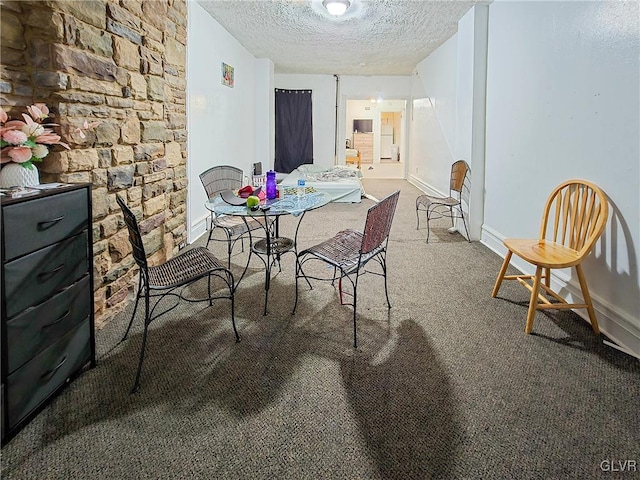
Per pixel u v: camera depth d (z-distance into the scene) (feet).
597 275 7.89
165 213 11.17
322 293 9.60
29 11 6.41
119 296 8.50
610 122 7.43
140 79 9.25
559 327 7.90
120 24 8.30
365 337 7.58
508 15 11.89
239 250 13.12
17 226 4.81
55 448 4.84
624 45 7.02
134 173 9.09
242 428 5.22
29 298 5.07
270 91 24.11
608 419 5.36
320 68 26.84
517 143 11.41
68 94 6.82
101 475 4.49
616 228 7.32
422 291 9.75
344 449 4.89
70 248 5.83
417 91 27.99
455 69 17.89
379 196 24.53
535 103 10.30
